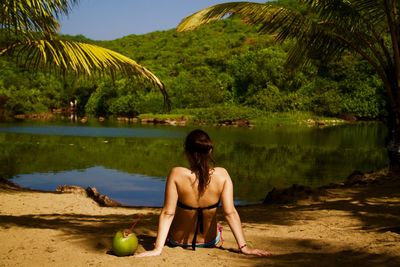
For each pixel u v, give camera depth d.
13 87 70.94
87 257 3.78
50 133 36.12
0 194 9.27
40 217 6.91
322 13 10.82
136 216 7.54
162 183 15.16
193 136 3.90
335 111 61.84
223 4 10.36
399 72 11.35
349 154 24.28
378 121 62.31
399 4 11.09
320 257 3.90
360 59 64.06
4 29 6.71
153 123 57.19
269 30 10.84
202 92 68.75
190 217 3.97
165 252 3.85
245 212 7.50
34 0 6.26
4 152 22.62
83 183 14.88
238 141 32.28
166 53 103.31
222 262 3.63
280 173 17.48
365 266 3.60
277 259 3.81
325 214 6.96
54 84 77.06
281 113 61.03
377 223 6.04
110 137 33.78
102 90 71.62
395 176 10.89
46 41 6.94
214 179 3.94
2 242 4.40
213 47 101.44
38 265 3.61
